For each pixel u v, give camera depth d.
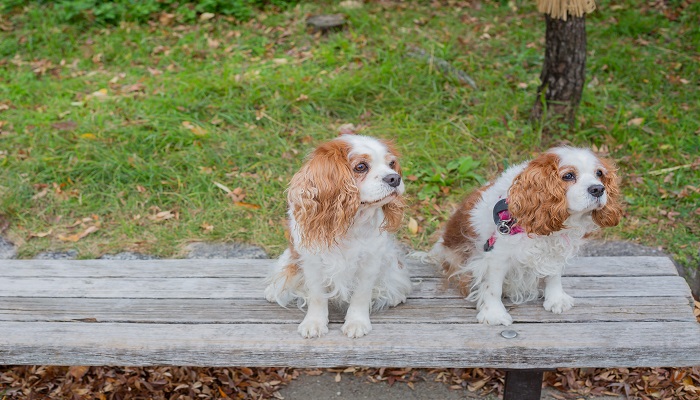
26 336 3.23
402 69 6.54
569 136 5.71
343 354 3.17
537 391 3.35
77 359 3.22
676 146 5.60
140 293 3.61
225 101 6.21
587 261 3.86
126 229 4.83
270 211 5.01
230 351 3.18
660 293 3.56
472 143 5.63
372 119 6.04
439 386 4.04
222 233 4.80
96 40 7.69
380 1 8.35
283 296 3.48
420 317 3.40
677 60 6.95
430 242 4.62
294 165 5.45
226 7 8.12
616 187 3.21
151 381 4.02
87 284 3.69
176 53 7.36
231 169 5.42
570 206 3.03
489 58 6.98
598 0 8.25
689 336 3.20
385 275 3.42
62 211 5.01
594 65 6.79
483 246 3.42
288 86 6.36
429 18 7.89
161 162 5.47
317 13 8.00
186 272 3.80
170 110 6.05
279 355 3.19
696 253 4.64
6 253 4.66
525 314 3.40
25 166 5.38
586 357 3.17
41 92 6.57
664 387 4.02
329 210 2.94
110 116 6.01
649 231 4.80
